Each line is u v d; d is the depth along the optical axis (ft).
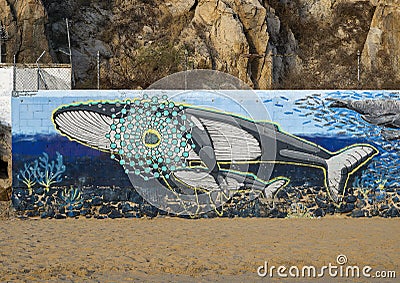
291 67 109.81
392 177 49.93
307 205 49.52
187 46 97.71
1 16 83.51
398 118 49.93
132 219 49.06
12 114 49.08
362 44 119.24
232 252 38.29
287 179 49.55
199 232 44.11
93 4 105.50
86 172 49.26
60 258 36.58
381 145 49.90
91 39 100.78
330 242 41.19
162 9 106.93
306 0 126.00
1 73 60.85
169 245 39.99
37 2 86.99
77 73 96.27
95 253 37.78
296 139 49.47
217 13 100.78
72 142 49.24
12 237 42.37
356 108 49.75
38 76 59.82
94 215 49.26
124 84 95.86
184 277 32.81
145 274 33.35
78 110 49.16
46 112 49.11
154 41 102.06
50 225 46.73
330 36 120.26
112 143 49.16
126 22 104.37
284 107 49.44
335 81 108.78
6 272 33.47
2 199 53.06
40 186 49.24
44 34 87.92
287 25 116.47
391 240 41.83
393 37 115.24
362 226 46.60
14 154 49.16
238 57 98.12
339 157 49.65
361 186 49.83
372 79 110.01
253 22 102.12
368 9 126.52
